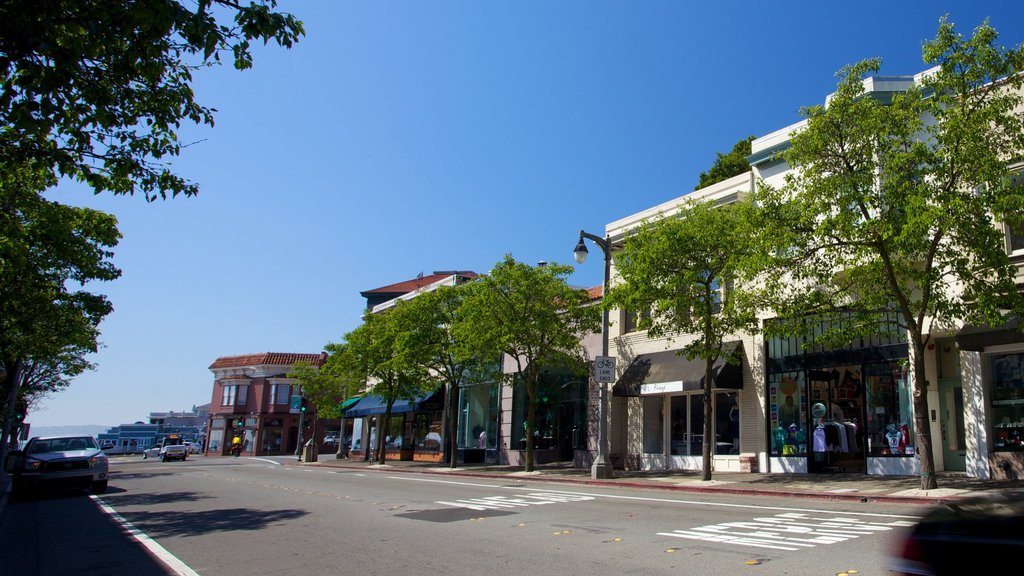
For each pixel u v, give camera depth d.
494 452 30.83
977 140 12.52
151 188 9.13
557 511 12.25
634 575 6.86
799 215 14.32
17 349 21.00
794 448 19.39
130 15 7.02
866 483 15.55
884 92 17.91
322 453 66.62
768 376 20.22
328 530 10.66
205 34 7.19
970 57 13.02
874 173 13.92
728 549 8.00
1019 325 12.57
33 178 10.20
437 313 28.20
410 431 38.34
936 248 13.49
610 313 25.97
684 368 21.48
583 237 21.28
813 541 8.31
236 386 68.81
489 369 29.34
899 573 4.12
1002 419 15.55
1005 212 12.25
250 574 7.59
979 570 3.76
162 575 7.73
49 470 17.66
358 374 35.66
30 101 7.18
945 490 13.04
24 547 10.09
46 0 6.66
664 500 14.06
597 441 25.05
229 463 43.25
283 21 7.50
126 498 17.39
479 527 10.51
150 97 8.35
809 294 15.22
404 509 13.16
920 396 13.48
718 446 21.59
